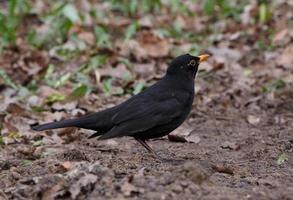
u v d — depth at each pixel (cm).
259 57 1590
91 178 823
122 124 950
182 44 1683
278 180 895
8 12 1769
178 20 1809
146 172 873
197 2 2008
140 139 993
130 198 788
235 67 1531
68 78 1439
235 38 1688
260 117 1280
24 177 896
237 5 1917
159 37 1678
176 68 1008
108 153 1042
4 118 1234
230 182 870
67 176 848
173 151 1071
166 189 803
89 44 1655
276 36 1656
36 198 825
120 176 859
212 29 1789
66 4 1748
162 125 972
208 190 812
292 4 1861
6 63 1555
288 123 1237
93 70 1492
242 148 1088
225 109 1332
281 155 1012
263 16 1755
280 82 1416
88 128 971
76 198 807
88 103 1330
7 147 1097
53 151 1052
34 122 1221
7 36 1641
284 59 1552
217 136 1171
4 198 834
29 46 1642
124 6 1920
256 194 814
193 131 1201
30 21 1797
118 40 1698
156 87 998
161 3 1961
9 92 1403
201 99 1369
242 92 1410
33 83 1446
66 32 1692
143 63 1573
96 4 1969
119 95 1395
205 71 1485
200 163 951
